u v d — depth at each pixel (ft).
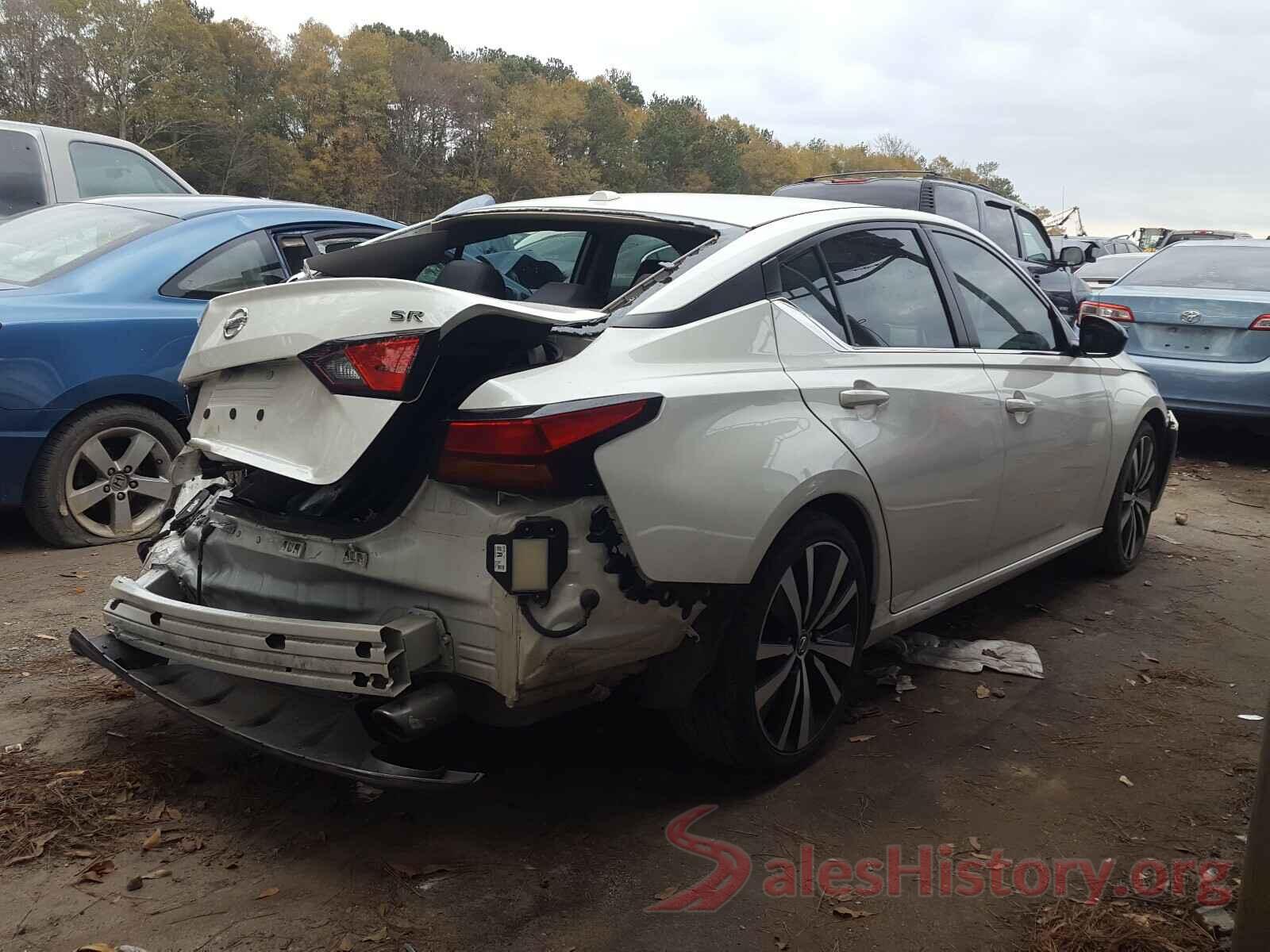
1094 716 12.26
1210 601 16.66
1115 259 64.08
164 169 29.89
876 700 12.53
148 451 17.76
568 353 8.86
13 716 11.10
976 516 12.67
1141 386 17.31
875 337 11.44
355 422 8.42
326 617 8.93
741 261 10.19
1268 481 26.22
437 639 8.34
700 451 8.86
